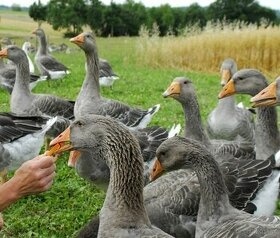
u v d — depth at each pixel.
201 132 1.16
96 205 1.13
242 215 0.72
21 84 1.57
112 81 2.53
